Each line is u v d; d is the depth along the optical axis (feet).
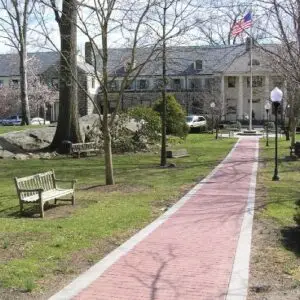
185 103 223.10
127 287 20.21
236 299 18.80
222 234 29.60
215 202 40.88
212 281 20.97
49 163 75.25
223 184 51.78
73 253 25.36
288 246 27.20
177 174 60.49
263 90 204.03
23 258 24.12
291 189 48.57
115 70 59.36
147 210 37.47
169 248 26.40
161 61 71.15
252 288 20.26
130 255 25.02
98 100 200.23
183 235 29.37
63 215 36.45
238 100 230.89
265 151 96.27
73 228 30.83
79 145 85.05
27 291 19.70
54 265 23.24
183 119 117.39
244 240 28.07
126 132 92.68
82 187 50.62
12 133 93.35
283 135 151.33
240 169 65.77
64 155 86.58
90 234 29.35
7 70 257.75
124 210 37.22
